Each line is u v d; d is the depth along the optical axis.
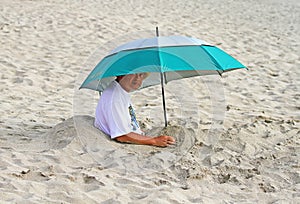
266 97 7.40
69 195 3.51
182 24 13.41
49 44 10.63
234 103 6.91
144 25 12.91
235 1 18.14
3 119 5.66
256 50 11.05
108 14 13.93
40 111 6.19
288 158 4.47
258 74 9.02
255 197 3.65
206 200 3.54
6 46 10.17
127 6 15.51
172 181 3.96
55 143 4.64
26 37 11.02
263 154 4.59
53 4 14.78
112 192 3.61
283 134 5.16
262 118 5.88
